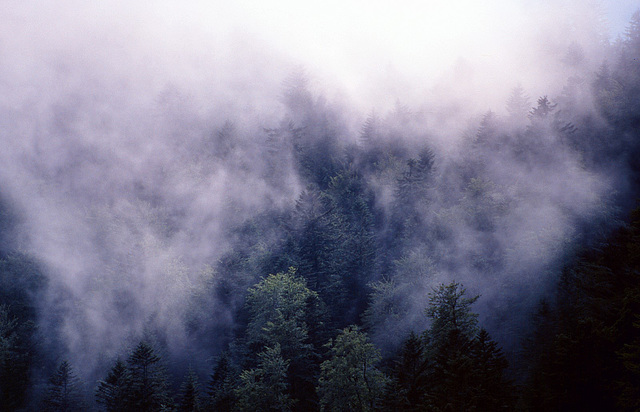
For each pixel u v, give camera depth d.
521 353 44.94
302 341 52.41
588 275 46.97
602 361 30.48
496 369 30.50
